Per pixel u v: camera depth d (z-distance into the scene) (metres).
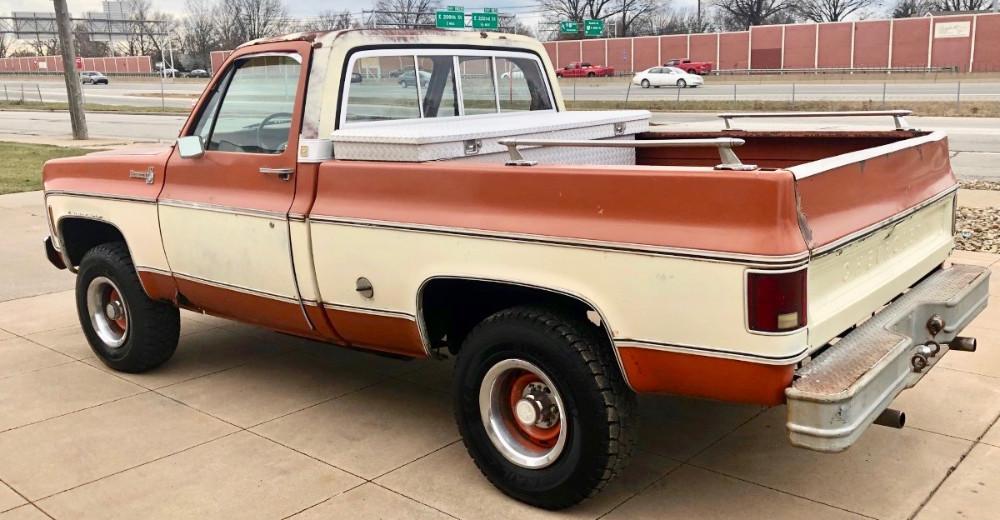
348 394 5.16
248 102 4.56
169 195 4.95
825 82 48.44
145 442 4.54
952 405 4.66
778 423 4.56
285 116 4.38
